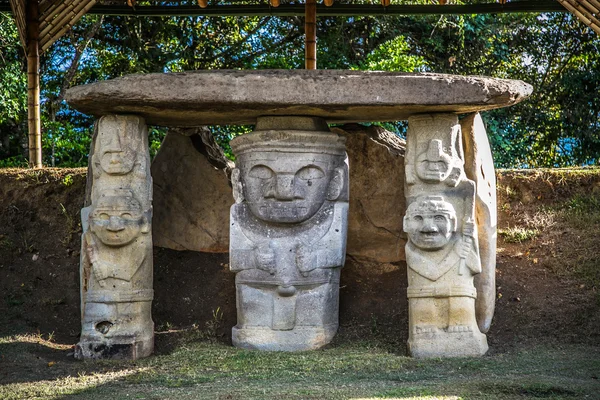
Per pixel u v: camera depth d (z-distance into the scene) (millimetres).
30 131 9914
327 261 7371
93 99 6996
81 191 9297
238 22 14984
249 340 7297
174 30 14656
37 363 6922
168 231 8789
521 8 10258
